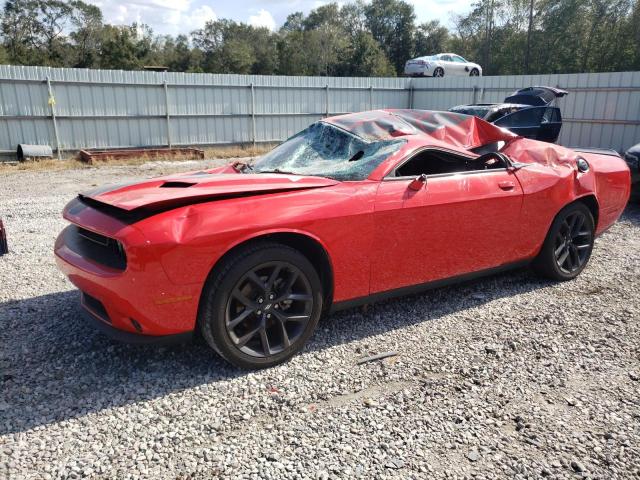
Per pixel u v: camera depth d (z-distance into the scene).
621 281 4.55
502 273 4.76
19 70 15.17
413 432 2.44
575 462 2.23
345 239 3.13
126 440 2.37
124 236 2.60
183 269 2.64
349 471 2.17
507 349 3.28
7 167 13.98
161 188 3.04
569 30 48.47
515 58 52.25
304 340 3.12
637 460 2.25
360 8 76.50
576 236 4.53
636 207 8.15
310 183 3.17
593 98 15.45
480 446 2.34
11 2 56.81
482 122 4.36
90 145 16.73
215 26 71.94
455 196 3.56
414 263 3.48
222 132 19.00
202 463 2.22
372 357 3.15
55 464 2.20
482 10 55.66
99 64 57.19
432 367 3.06
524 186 3.98
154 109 17.53
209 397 2.72
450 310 3.91
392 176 3.39
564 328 3.59
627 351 3.26
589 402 2.70
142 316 2.65
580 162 4.52
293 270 2.98
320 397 2.74
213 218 2.73
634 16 44.06
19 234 6.34
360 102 21.47
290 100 20.03
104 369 3.02
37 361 3.10
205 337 2.84
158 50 72.12
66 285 4.43
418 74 27.86
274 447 2.33
